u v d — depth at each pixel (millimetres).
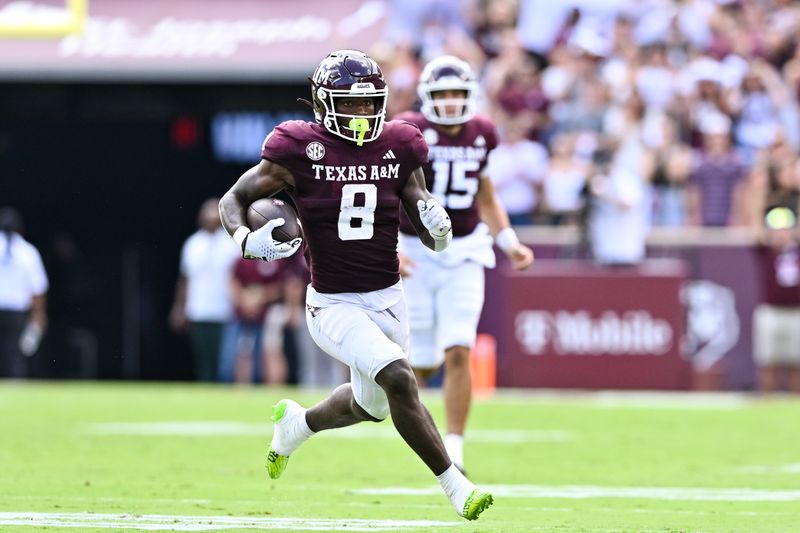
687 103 64125
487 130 30953
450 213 30641
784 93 65625
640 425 43531
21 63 65875
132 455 34188
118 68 65812
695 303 56938
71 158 73750
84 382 70812
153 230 73750
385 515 23172
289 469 31516
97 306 73500
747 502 25828
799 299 54781
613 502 25750
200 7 67500
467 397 29891
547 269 57188
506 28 66812
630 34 66000
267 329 61156
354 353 20797
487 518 22969
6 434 39500
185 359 73875
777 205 55906
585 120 62375
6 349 60562
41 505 24250
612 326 56750
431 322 30938
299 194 21172
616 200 56438
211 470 31031
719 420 45219
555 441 38625
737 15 67375
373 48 60906
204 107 69188
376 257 21328
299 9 67000
